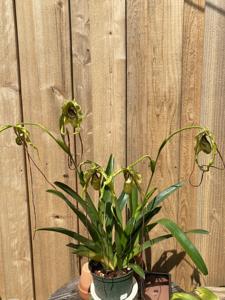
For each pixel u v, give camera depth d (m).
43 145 0.76
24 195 0.79
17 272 0.84
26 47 0.72
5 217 0.81
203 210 0.76
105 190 0.63
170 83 0.71
